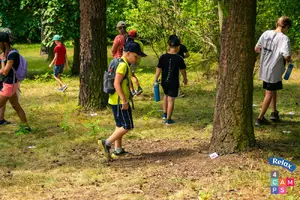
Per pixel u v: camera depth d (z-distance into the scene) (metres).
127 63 6.79
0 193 5.77
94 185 5.98
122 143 8.02
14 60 8.22
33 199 5.51
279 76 8.50
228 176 5.93
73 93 13.49
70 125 9.20
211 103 11.43
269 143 7.34
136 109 10.70
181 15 13.48
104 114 10.20
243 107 6.56
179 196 5.35
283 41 8.23
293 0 13.71
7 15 16.09
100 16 10.31
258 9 13.30
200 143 7.79
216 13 13.52
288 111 10.23
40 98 12.58
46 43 16.70
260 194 5.35
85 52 10.37
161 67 9.26
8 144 8.07
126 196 5.46
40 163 7.05
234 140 6.60
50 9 15.61
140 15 14.47
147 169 6.50
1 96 8.33
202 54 15.05
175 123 9.35
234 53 6.42
